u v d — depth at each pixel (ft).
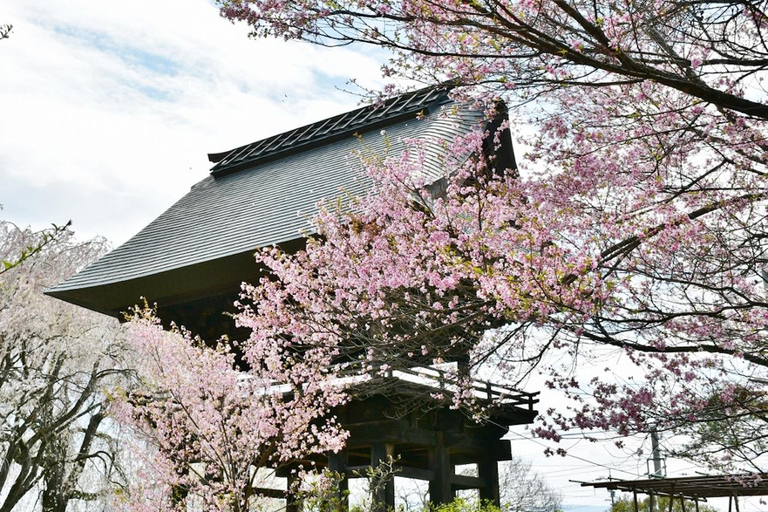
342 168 47.57
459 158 24.94
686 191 17.21
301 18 14.82
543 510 88.94
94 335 48.55
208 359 31.91
